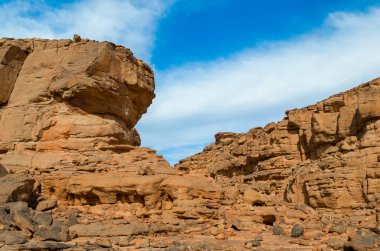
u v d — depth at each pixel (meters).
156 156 26.48
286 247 19.20
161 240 20.19
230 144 40.53
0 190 21.55
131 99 30.52
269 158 33.06
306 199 27.77
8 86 28.42
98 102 27.52
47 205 22.58
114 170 24.50
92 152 25.78
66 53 28.33
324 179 26.45
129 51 30.31
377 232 21.06
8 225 19.83
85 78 26.55
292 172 30.50
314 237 20.66
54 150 25.97
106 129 26.70
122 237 20.28
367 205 24.45
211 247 18.91
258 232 21.89
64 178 23.86
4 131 27.31
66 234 19.70
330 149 28.27
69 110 27.05
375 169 24.69
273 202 25.77
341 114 27.88
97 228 20.67
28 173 24.44
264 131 35.50
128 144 28.47
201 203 23.02
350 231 21.58
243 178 34.31
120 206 23.14
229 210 23.47
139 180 22.84
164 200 23.23
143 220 22.02
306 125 30.86
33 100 27.73
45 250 18.14
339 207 25.47
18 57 29.02
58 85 26.89
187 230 21.50
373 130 25.59
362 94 26.34
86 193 23.39
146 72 31.95
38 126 26.70
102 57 27.36
